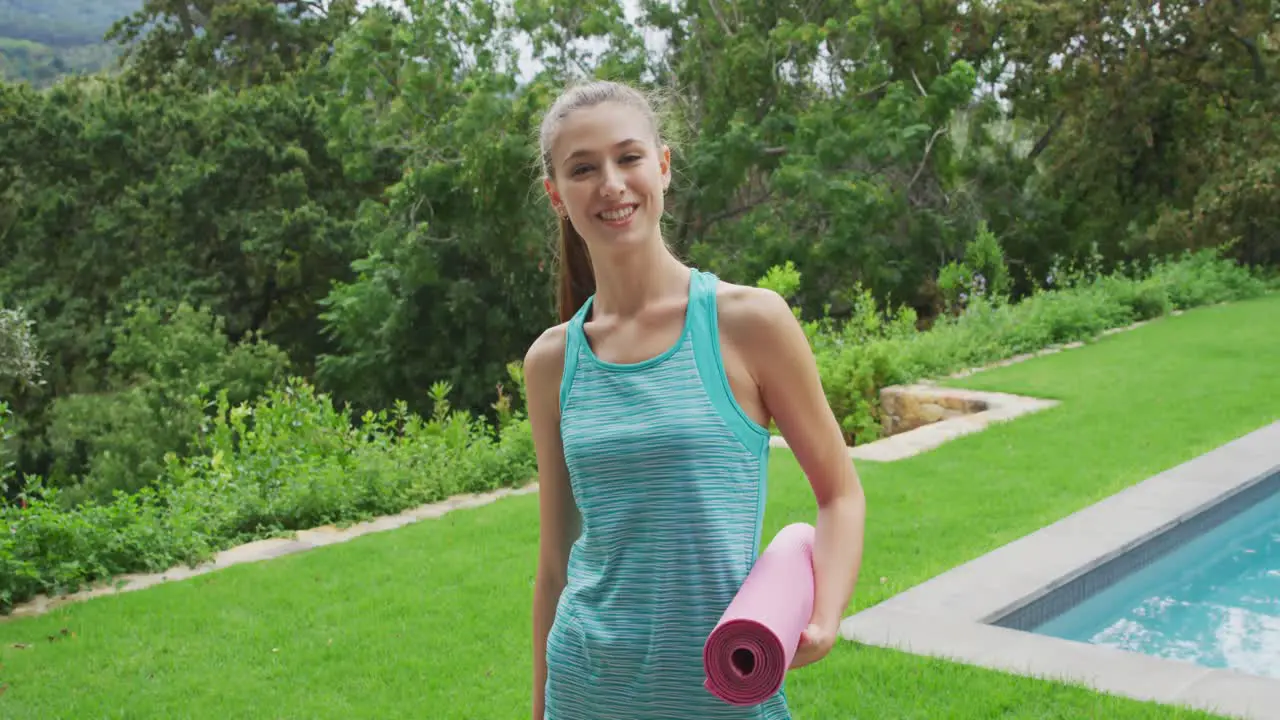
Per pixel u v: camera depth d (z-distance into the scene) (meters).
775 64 20.75
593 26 20.09
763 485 1.68
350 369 21.16
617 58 20.22
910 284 20.39
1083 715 3.85
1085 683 4.14
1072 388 10.66
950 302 16.11
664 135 1.79
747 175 21.52
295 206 24.50
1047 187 23.09
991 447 8.52
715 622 1.60
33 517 6.16
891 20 21.09
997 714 3.89
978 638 4.63
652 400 1.63
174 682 4.62
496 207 18.72
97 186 24.70
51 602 5.82
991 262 16.80
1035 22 21.75
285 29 32.91
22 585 5.88
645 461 1.62
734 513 1.63
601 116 1.65
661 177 1.73
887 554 5.94
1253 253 22.06
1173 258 21.83
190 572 6.31
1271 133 21.06
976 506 6.87
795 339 1.65
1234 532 6.91
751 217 20.52
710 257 20.08
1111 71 21.98
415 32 20.58
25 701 4.45
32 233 24.56
